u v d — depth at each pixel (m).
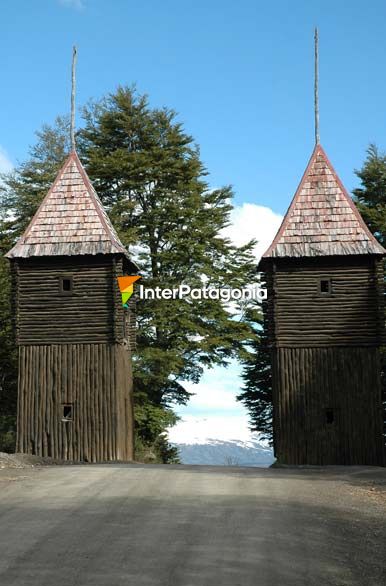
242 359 50.22
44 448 35.12
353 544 13.51
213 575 11.33
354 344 34.50
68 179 37.91
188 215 50.53
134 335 40.78
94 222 36.78
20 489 20.09
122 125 52.69
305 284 35.03
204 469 27.42
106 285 35.88
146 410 48.06
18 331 35.97
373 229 49.41
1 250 50.06
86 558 12.33
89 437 34.97
